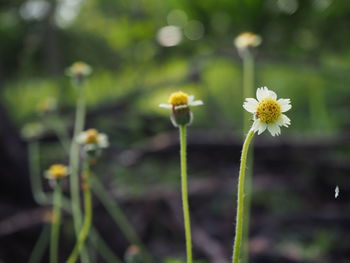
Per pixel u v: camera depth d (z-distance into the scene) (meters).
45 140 0.75
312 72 0.89
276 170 0.67
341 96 1.07
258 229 0.55
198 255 0.49
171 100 0.25
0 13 1.19
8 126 0.65
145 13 1.14
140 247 0.48
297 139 0.68
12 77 1.30
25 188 0.62
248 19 0.79
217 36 0.85
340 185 0.62
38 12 1.20
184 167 0.24
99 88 1.38
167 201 0.57
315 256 0.48
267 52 0.84
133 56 1.27
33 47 1.24
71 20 1.42
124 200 0.56
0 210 0.58
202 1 0.80
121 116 0.91
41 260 0.49
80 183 0.57
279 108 0.21
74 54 1.45
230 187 0.63
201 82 0.97
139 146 0.76
